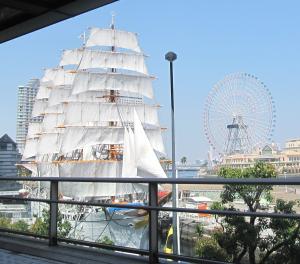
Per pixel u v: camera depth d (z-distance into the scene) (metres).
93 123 59.38
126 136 58.06
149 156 56.12
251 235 4.81
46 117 71.06
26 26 7.43
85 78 59.25
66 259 6.29
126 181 5.85
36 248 6.89
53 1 6.52
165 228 5.58
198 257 5.26
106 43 60.66
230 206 5.00
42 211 7.48
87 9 6.60
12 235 7.98
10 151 63.44
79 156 60.56
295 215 4.38
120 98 60.97
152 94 62.72
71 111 58.97
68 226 6.95
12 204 8.13
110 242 6.32
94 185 36.28
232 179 4.58
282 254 4.57
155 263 5.60
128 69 61.34
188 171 47.19
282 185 4.36
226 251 5.03
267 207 4.68
